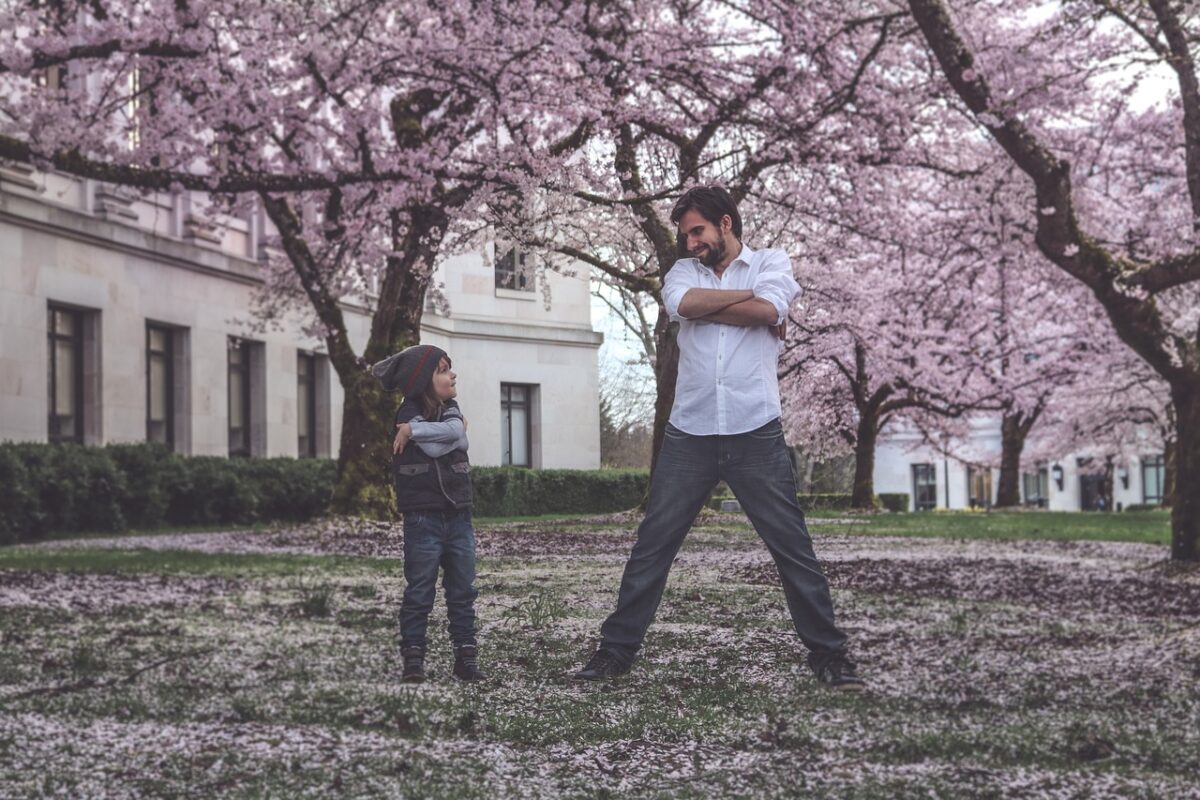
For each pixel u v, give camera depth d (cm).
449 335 3712
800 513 503
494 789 333
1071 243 1155
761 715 446
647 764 367
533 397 3956
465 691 487
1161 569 1168
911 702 480
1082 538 1914
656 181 1631
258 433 2828
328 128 1546
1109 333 2775
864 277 2888
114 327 2352
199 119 1409
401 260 1812
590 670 516
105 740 393
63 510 1936
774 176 1578
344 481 1848
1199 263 1139
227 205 1956
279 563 1205
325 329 2147
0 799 320
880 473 6906
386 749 380
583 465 4025
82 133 1348
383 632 682
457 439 536
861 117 1434
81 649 584
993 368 3588
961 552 1529
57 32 1338
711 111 1388
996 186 1513
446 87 1382
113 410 2345
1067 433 4422
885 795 333
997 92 1279
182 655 591
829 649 501
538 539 1775
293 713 441
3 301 2081
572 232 2095
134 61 1367
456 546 535
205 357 2619
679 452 507
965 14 1398
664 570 518
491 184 1387
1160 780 357
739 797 329
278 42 1343
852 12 1362
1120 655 613
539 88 1265
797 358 3131
